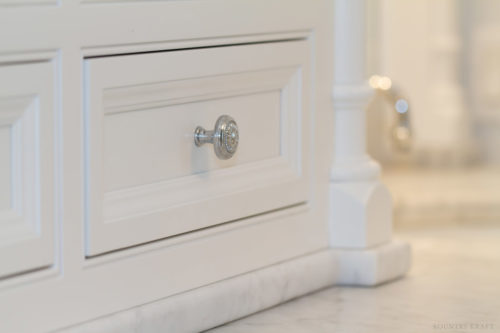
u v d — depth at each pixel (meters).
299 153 1.10
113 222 0.84
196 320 0.94
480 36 2.06
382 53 2.00
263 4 1.01
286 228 1.08
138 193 0.88
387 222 1.19
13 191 0.77
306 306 1.06
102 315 0.85
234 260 1.00
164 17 0.88
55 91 0.79
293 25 1.07
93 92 0.81
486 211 1.71
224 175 0.98
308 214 1.12
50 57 0.78
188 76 0.91
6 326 0.77
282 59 1.05
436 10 2.03
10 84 0.75
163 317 0.90
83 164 0.81
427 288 1.14
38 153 0.78
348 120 1.16
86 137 0.81
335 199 1.15
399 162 2.01
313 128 1.12
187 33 0.91
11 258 0.76
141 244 0.88
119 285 0.86
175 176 0.92
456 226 1.61
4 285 0.76
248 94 1.01
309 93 1.11
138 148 0.87
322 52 1.12
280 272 1.05
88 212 0.82
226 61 0.96
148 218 0.88
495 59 2.07
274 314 1.03
